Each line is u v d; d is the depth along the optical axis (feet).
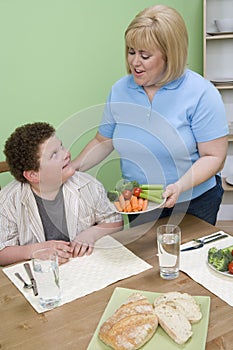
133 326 3.11
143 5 8.07
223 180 9.57
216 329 3.21
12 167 4.58
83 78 8.10
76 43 7.86
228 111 9.34
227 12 8.72
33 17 7.47
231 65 9.07
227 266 3.90
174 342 3.08
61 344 3.15
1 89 7.66
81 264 4.16
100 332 3.12
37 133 4.37
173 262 3.81
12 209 4.66
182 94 4.93
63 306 3.57
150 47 4.54
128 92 5.17
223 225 9.75
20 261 4.30
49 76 7.87
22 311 3.54
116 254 4.29
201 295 3.60
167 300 3.39
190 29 8.71
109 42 8.05
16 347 3.15
